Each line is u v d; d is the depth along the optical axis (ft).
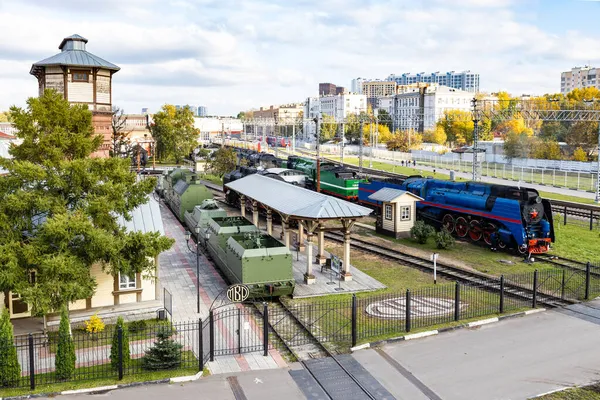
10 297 67.72
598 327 66.49
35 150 64.03
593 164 223.51
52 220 57.47
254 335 65.10
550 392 50.11
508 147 283.18
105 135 128.36
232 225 98.73
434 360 57.36
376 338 62.39
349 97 643.86
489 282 84.33
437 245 110.83
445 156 303.89
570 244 112.78
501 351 59.52
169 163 313.94
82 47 127.44
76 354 58.54
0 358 50.42
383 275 91.20
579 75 636.89
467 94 520.83
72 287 56.59
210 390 51.01
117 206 65.10
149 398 49.32
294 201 91.76
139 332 65.10
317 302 76.59
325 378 53.47
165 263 100.17
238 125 648.79
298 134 593.42
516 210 102.12
